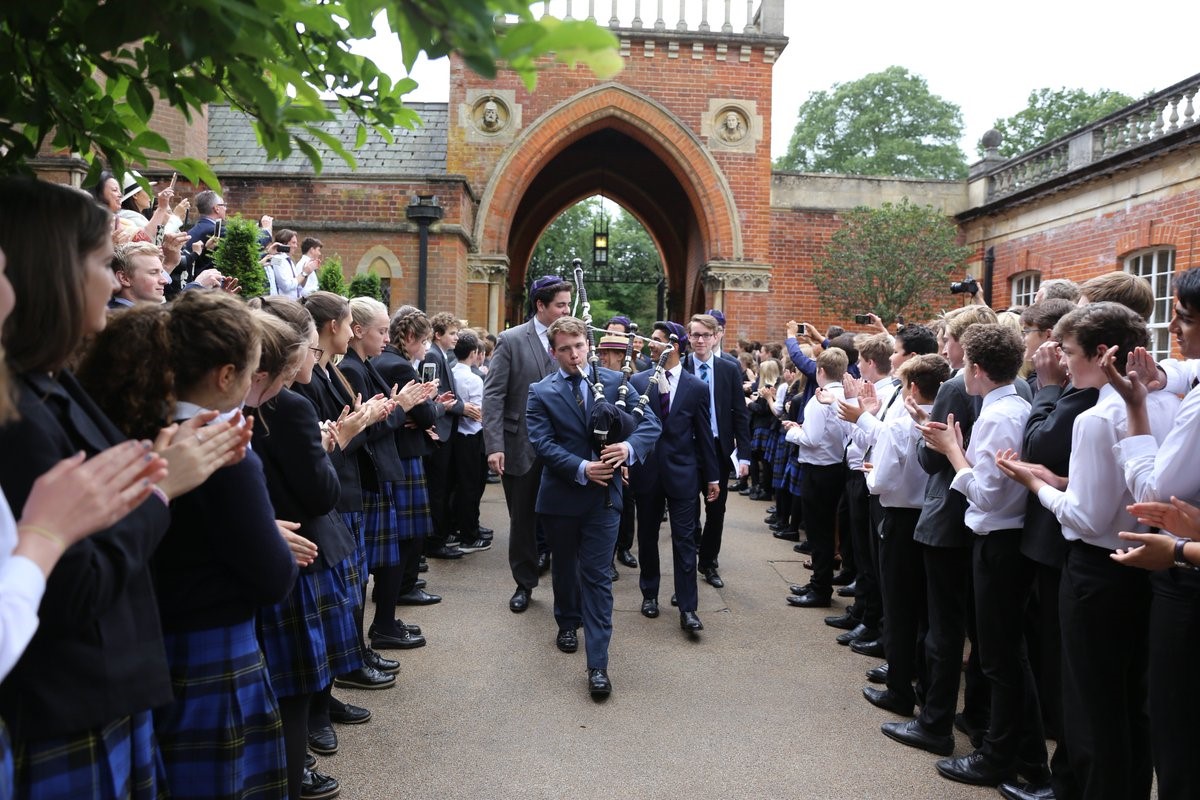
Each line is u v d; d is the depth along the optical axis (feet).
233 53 4.89
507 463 19.45
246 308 6.93
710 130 51.70
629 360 17.57
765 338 52.13
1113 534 9.07
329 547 10.41
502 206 50.42
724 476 21.62
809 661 16.37
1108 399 9.16
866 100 136.15
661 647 17.01
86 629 5.17
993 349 11.23
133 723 5.83
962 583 12.46
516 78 50.55
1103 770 9.16
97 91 6.70
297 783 9.66
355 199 45.01
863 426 14.55
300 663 9.72
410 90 6.47
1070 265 46.09
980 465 11.05
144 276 10.42
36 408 4.99
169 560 6.98
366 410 11.34
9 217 5.13
